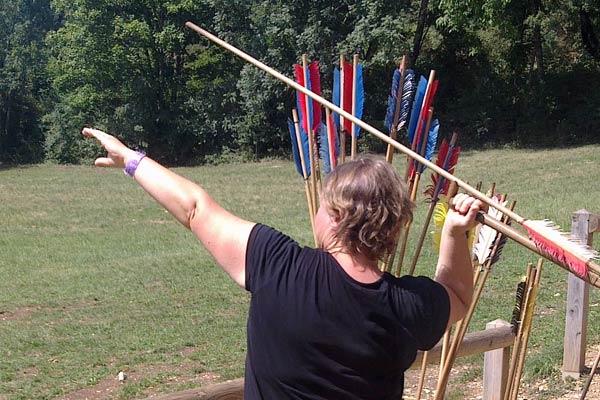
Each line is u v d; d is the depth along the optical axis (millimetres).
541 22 34750
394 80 3656
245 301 12117
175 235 19312
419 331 2428
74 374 8930
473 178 27391
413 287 2467
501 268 12766
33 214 24172
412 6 40781
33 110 48688
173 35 42062
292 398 2381
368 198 2389
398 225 2443
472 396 7332
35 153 47188
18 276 14617
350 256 2434
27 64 48531
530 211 18562
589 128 34875
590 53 37750
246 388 2520
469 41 39500
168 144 43125
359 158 2518
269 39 38562
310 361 2359
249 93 39469
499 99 37844
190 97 43094
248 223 2605
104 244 18312
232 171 36188
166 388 8344
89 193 29141
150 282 13578
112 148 2814
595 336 8688
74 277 14258
